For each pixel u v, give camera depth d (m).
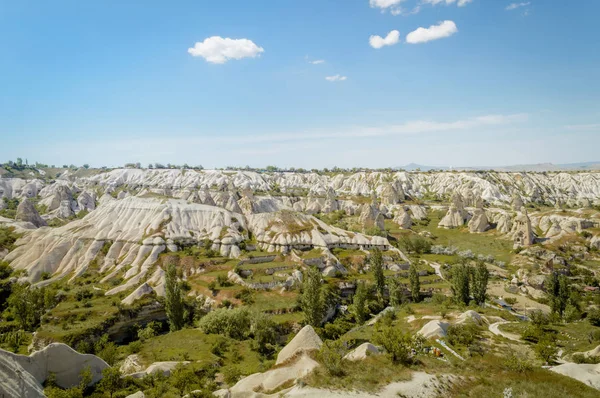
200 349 75.38
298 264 116.25
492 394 45.25
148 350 75.12
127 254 118.44
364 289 100.31
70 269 115.75
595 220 164.62
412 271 106.75
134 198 142.88
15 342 76.88
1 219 149.25
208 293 101.00
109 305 92.38
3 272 111.38
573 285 120.06
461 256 144.25
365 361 55.25
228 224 135.00
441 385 47.44
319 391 46.38
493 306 102.94
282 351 64.19
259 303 96.31
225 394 49.06
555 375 51.19
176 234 127.19
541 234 169.38
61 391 49.69
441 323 75.38
